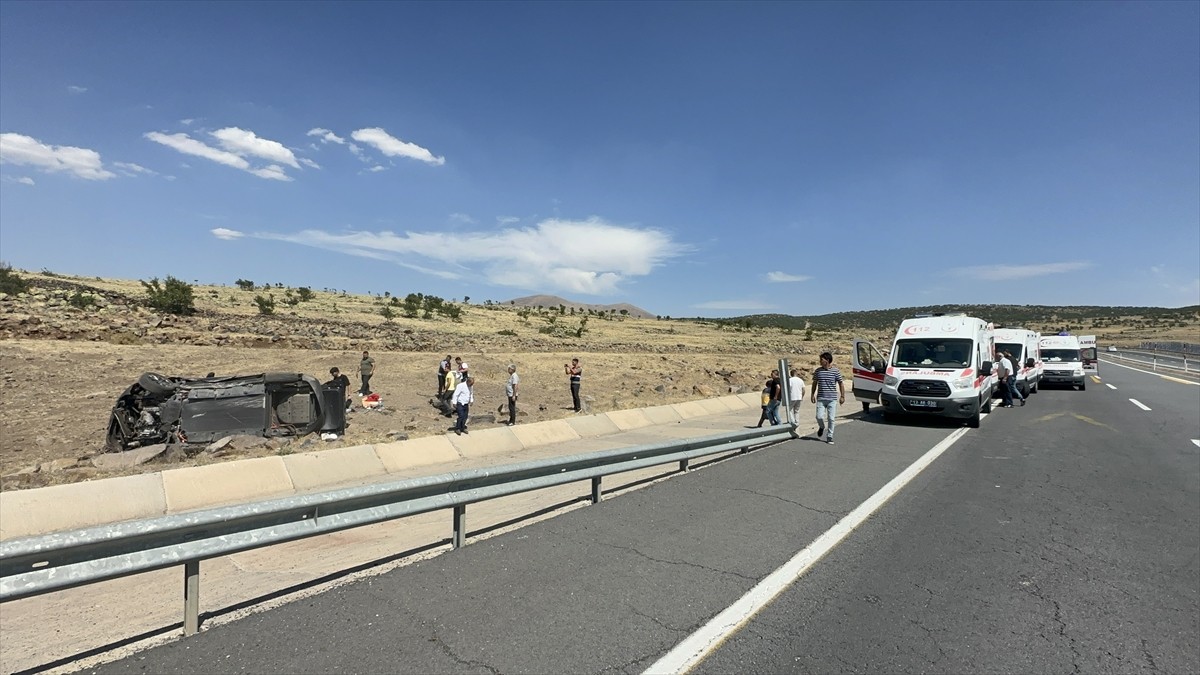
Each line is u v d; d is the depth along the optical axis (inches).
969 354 629.0
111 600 213.3
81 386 828.0
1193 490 331.9
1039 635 159.6
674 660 141.0
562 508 295.7
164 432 541.6
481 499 228.1
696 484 333.4
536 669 135.5
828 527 252.5
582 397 922.1
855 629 160.7
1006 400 812.6
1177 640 157.8
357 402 813.9
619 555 212.8
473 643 146.7
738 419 748.0
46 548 131.0
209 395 550.3
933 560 215.9
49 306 1384.1
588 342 2278.5
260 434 560.4
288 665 135.6
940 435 550.6
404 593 177.2
